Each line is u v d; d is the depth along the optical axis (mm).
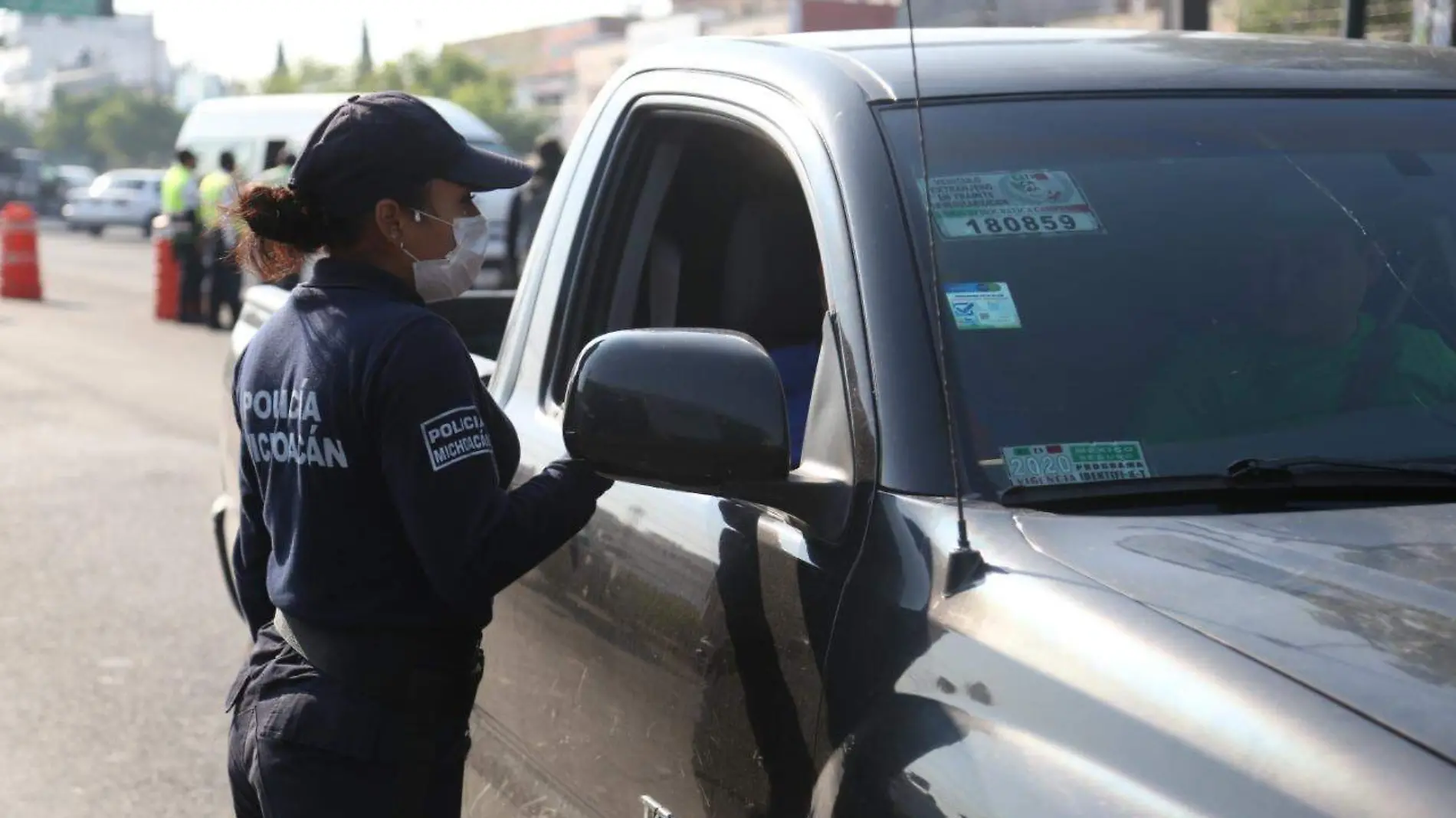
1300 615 1749
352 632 2484
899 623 2008
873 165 2428
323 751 2475
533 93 85125
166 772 5219
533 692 3004
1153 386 2275
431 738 2486
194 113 25188
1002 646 1865
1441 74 2906
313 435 2463
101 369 15188
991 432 2182
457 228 2631
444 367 2436
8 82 178125
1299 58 2920
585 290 3221
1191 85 2740
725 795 2297
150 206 44125
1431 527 2012
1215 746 1619
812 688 2100
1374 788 1495
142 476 9930
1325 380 2334
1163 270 2414
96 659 6309
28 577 7508
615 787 2658
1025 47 2859
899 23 3137
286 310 2596
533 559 2424
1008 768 1772
